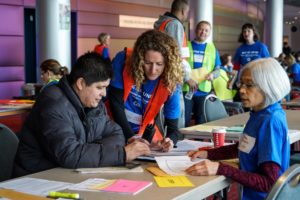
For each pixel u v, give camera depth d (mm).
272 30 16375
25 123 2334
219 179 2000
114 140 2488
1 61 9109
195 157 2420
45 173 2123
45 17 7695
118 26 12625
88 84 2258
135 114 3018
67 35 7984
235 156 2420
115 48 12531
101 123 2492
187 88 5059
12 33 9281
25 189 1855
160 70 2801
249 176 2008
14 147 2738
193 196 1832
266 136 2057
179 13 4715
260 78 2082
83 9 11336
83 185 1902
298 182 1708
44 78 5516
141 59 2787
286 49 18188
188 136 3305
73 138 2223
